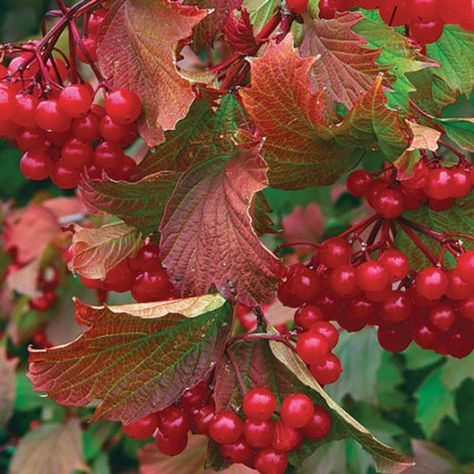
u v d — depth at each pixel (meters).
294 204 0.69
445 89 0.47
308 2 0.42
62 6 0.43
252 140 0.40
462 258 0.41
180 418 0.42
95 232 0.43
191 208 0.41
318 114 0.40
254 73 0.40
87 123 0.43
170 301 0.41
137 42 0.41
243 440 0.41
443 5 0.41
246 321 0.61
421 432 0.77
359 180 0.43
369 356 0.66
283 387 0.42
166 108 0.41
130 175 0.43
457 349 0.43
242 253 0.40
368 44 0.42
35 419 0.93
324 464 0.68
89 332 0.40
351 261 0.42
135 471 0.86
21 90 0.43
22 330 0.78
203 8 0.43
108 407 0.41
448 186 0.41
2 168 1.01
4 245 0.82
